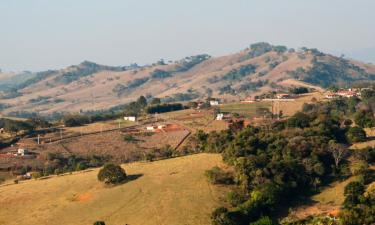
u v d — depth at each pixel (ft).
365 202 587.27
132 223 603.26
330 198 651.66
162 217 606.55
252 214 594.65
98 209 652.07
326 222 557.33
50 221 638.53
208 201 636.89
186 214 608.60
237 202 626.64
